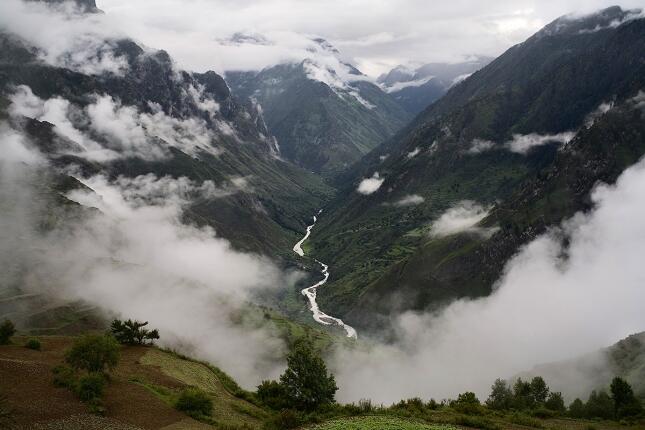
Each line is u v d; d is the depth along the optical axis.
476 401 72.00
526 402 83.62
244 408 61.09
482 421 57.66
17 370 52.94
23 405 44.56
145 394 55.44
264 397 69.19
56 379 51.56
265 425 54.38
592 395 81.31
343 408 64.31
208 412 54.50
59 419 43.59
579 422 63.72
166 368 70.50
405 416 61.00
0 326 72.31
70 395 49.09
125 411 49.44
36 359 61.03
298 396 67.19
